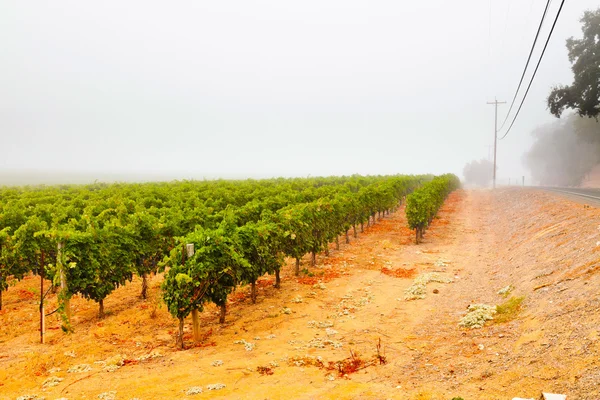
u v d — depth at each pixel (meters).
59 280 9.57
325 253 18.19
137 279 14.80
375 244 20.44
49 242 12.14
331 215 17.50
